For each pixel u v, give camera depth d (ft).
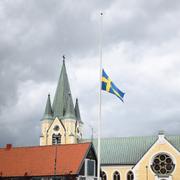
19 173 279.69
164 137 332.19
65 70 479.41
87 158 277.85
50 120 459.32
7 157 297.33
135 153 372.58
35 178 274.98
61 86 470.80
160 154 330.34
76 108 474.90
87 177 274.36
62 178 268.00
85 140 435.94
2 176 282.56
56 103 465.88
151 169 329.52
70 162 271.90
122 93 179.93
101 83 177.99
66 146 285.84
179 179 321.73
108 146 387.75
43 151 290.35
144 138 384.47
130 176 362.94
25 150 297.53
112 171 368.68
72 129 450.71
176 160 325.42
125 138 390.21
